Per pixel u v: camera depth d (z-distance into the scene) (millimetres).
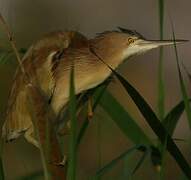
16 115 1601
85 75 1650
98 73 1658
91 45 1664
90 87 1656
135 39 1662
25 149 2201
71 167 1435
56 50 1637
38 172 1532
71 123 1429
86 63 1651
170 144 1474
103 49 1660
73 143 1433
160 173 1479
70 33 1661
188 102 1481
